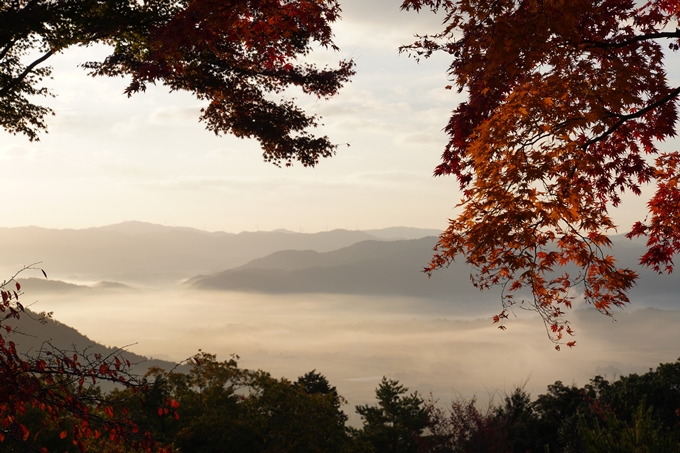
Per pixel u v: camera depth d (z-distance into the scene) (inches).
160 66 325.1
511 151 267.0
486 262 286.4
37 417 403.5
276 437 895.7
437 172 317.1
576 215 261.6
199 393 934.4
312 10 328.2
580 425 370.3
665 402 1099.3
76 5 384.5
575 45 267.6
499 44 255.9
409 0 283.3
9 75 441.7
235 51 437.1
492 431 1215.6
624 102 256.2
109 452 354.6
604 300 275.6
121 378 211.8
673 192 312.7
